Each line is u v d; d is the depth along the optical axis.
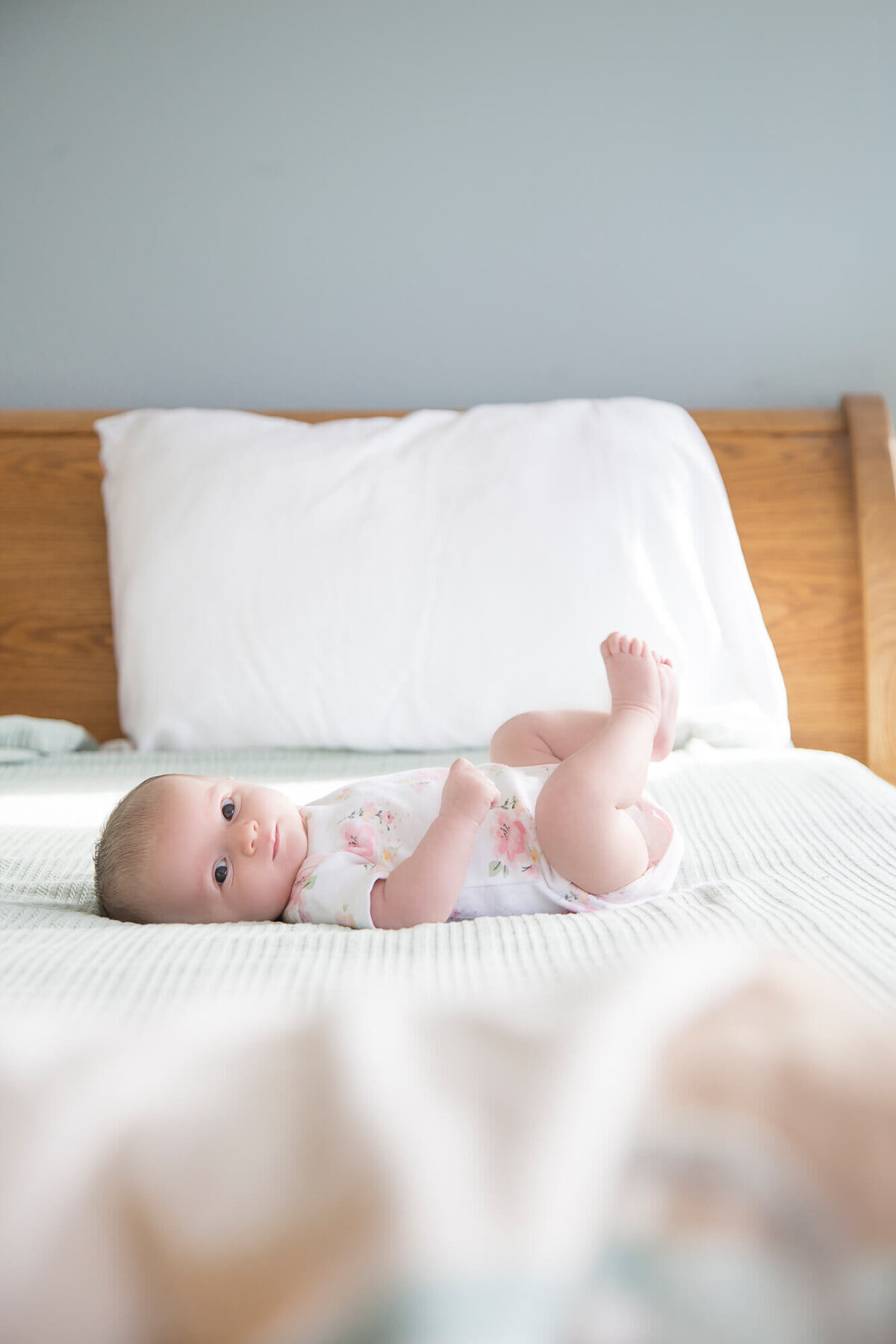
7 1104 0.34
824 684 1.82
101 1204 0.30
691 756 1.48
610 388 2.03
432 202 2.04
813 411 1.88
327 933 0.76
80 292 2.09
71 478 1.96
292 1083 0.34
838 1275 0.27
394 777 1.04
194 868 0.94
